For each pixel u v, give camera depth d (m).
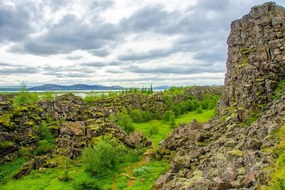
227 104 112.56
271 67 90.31
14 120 129.75
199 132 97.56
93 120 135.12
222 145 70.31
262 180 41.94
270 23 100.88
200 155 74.75
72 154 111.25
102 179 94.94
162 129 162.62
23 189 91.38
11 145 119.62
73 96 172.25
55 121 141.12
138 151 115.38
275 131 56.47
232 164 53.06
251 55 100.62
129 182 90.88
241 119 87.19
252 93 87.12
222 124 92.25
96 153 101.38
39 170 103.56
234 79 106.75
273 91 85.88
